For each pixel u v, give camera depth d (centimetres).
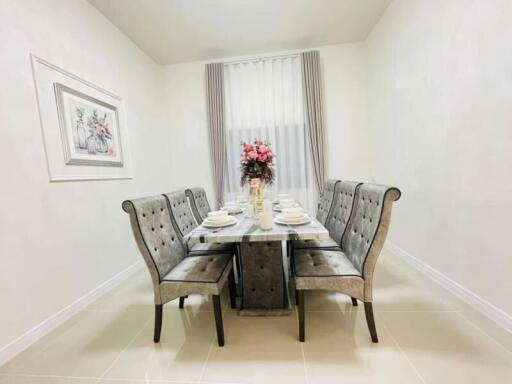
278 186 382
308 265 164
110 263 252
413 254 255
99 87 250
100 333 175
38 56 184
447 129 195
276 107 374
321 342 153
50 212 187
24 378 137
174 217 210
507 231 149
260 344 155
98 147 244
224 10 269
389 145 296
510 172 145
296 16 288
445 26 192
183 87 392
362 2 271
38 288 175
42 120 184
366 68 354
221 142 381
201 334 168
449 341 148
